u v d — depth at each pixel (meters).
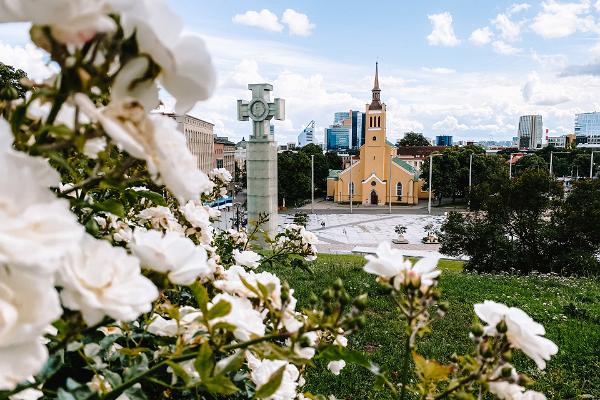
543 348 1.13
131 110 0.68
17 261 0.47
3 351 0.54
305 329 1.16
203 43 0.69
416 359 1.28
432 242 35.56
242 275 1.46
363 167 66.88
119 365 1.46
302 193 60.56
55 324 0.84
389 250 1.37
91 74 0.67
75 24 0.61
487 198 21.64
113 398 1.07
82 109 0.65
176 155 0.69
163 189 2.00
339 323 1.19
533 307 9.95
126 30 0.67
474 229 21.72
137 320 1.73
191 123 61.88
